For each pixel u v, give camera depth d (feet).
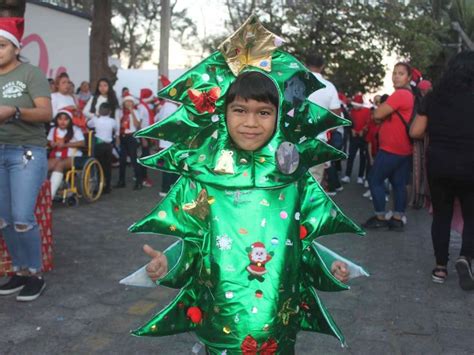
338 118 7.47
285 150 6.77
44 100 12.73
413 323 12.48
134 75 65.05
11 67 12.76
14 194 12.92
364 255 17.90
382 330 12.09
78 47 45.85
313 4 57.52
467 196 14.43
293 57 7.22
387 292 14.47
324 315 7.42
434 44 59.31
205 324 6.77
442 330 12.13
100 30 40.78
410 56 58.13
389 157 20.59
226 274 6.55
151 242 19.30
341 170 40.01
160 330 7.14
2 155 12.79
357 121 33.71
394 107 19.79
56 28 43.50
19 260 13.62
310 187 7.37
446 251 15.12
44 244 15.55
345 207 26.16
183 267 6.90
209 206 6.82
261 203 6.71
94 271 15.89
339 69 58.29
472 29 76.59
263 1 60.70
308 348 11.18
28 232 13.20
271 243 6.61
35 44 41.78
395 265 16.83
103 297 13.87
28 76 12.69
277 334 6.54
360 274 7.48
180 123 7.13
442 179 14.34
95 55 41.01
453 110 13.84
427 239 20.02
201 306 6.90
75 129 25.34
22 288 13.75
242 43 6.93
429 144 14.57
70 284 14.73
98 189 27.43
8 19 12.63
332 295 14.20
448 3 78.33
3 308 13.01
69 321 12.37
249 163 6.77
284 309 6.61
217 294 6.57
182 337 11.64
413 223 22.74
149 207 25.77
